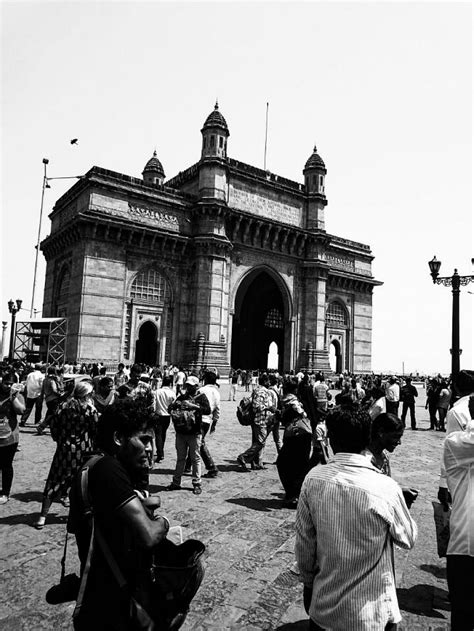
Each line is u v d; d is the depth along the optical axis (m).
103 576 2.78
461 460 3.99
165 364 37.97
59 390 14.86
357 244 56.31
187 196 40.50
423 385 61.09
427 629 4.55
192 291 39.56
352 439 3.14
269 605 5.03
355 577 2.80
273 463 12.25
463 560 3.85
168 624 2.92
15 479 9.83
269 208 45.06
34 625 4.57
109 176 35.78
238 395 32.59
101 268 34.84
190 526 7.34
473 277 20.00
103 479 2.83
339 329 53.72
